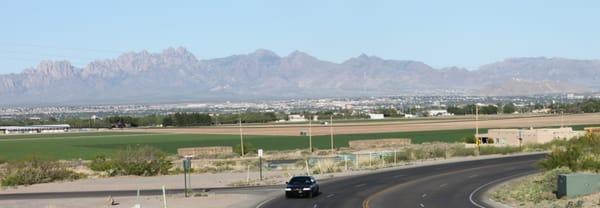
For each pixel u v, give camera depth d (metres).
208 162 98.50
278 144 139.75
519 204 45.72
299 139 152.50
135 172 81.38
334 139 150.25
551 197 47.47
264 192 56.91
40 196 58.06
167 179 72.81
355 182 64.12
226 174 77.38
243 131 189.00
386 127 191.38
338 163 86.88
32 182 72.81
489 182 61.53
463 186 58.75
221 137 165.12
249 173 76.25
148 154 86.62
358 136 157.62
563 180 46.56
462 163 84.19
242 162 97.19
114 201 51.78
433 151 99.81
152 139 163.38
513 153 100.19
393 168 79.94
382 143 132.50
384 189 57.19
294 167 84.44
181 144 143.88
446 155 96.88
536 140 116.31
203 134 180.38
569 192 46.06
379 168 80.25
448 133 159.00
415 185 60.22
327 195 53.28
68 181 73.94
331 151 117.88
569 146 72.50
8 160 107.06
